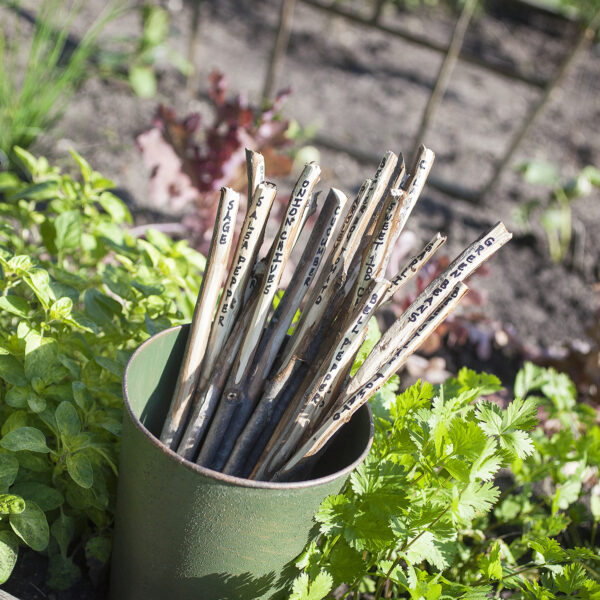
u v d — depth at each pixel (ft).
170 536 3.50
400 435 3.92
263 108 7.86
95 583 4.45
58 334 4.50
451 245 10.39
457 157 12.74
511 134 14.05
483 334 7.68
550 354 8.34
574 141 14.39
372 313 3.37
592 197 12.84
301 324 3.67
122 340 4.73
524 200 12.06
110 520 4.50
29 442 3.86
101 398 4.60
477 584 3.99
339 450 4.01
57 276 4.78
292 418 3.60
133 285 4.50
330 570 3.79
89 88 11.28
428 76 15.46
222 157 7.63
